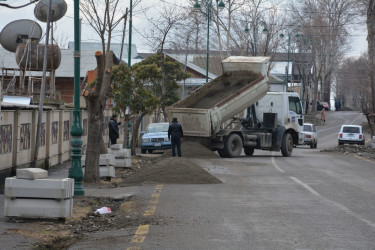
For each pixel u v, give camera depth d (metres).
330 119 101.12
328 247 9.69
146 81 35.66
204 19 61.97
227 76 34.84
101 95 20.41
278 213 13.39
